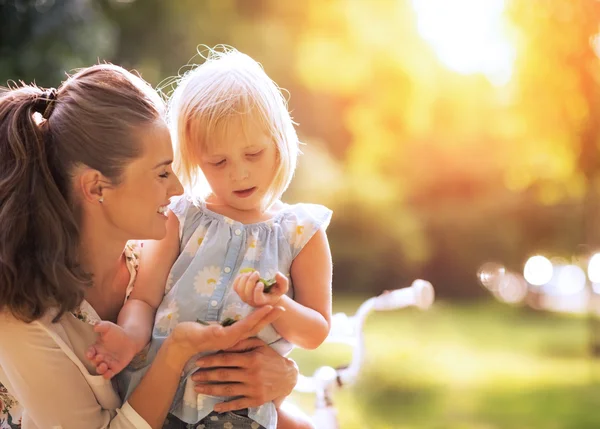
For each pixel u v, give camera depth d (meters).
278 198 2.23
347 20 19.69
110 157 1.88
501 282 22.06
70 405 1.88
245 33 18.70
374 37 19.48
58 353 1.87
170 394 1.91
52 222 1.84
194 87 2.10
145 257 2.13
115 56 15.06
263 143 2.07
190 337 1.87
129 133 1.90
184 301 2.06
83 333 1.94
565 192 12.54
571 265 23.11
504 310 20.11
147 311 2.08
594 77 10.77
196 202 2.17
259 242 2.13
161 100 2.09
